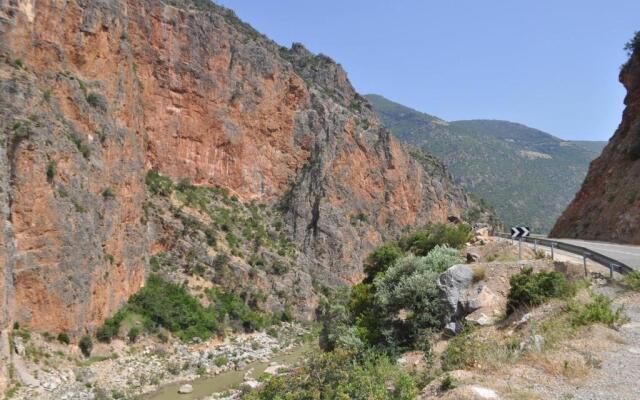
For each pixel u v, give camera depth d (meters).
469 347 13.53
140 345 42.47
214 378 38.25
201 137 72.06
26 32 39.47
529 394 9.66
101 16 47.88
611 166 45.38
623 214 35.59
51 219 34.88
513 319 16.00
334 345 25.34
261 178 81.25
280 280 67.06
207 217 65.81
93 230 39.56
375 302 22.88
